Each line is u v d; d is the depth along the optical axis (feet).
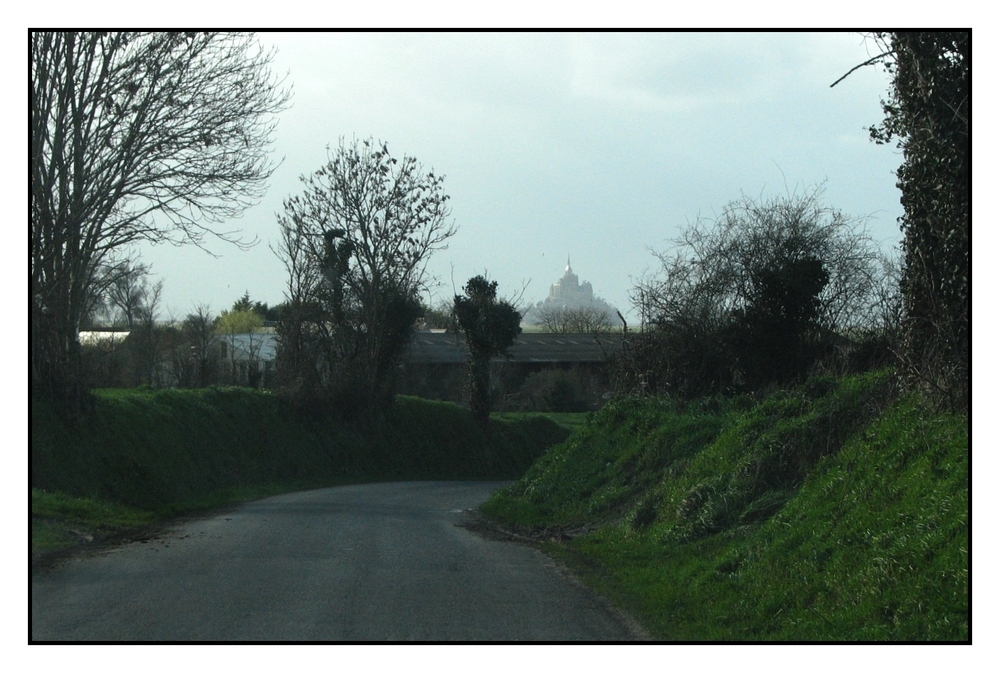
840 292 82.99
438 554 49.65
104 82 83.76
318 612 33.99
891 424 40.60
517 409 233.14
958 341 38.45
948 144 39.47
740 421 56.54
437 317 293.43
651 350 86.43
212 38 86.74
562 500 72.02
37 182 81.41
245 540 55.01
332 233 156.56
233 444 123.24
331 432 152.46
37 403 80.53
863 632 26.86
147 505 83.46
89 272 90.43
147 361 191.93
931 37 39.91
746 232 84.33
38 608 34.45
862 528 33.71
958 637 25.43
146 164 87.51
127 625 31.78
